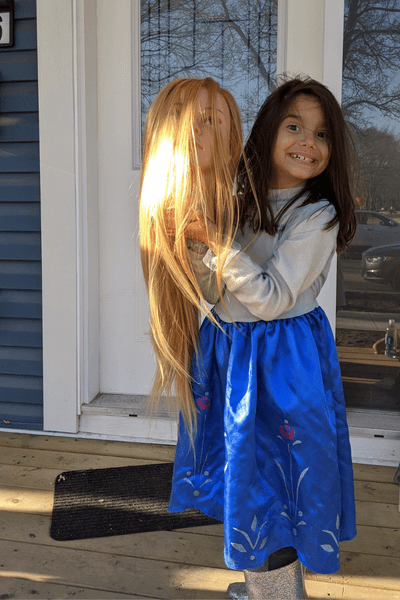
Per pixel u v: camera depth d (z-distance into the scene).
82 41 2.28
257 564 1.16
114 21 2.38
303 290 1.12
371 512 1.88
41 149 2.33
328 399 1.20
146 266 1.22
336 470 1.15
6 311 2.48
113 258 2.51
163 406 2.41
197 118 1.11
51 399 2.47
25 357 2.49
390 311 2.22
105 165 2.47
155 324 1.21
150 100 2.42
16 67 2.34
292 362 1.14
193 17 2.34
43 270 2.39
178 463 1.31
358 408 2.29
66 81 2.28
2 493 2.00
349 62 2.11
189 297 1.14
